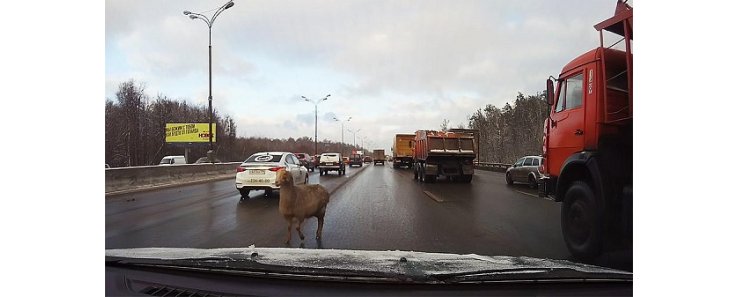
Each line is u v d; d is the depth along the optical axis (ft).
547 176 22.93
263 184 44.86
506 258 12.82
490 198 45.21
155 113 177.88
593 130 18.86
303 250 13.94
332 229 26.18
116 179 53.98
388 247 20.88
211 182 73.97
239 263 10.90
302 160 123.44
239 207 37.68
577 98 20.45
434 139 70.59
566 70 21.33
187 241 22.59
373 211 34.63
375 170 131.44
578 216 19.03
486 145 188.75
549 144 22.79
